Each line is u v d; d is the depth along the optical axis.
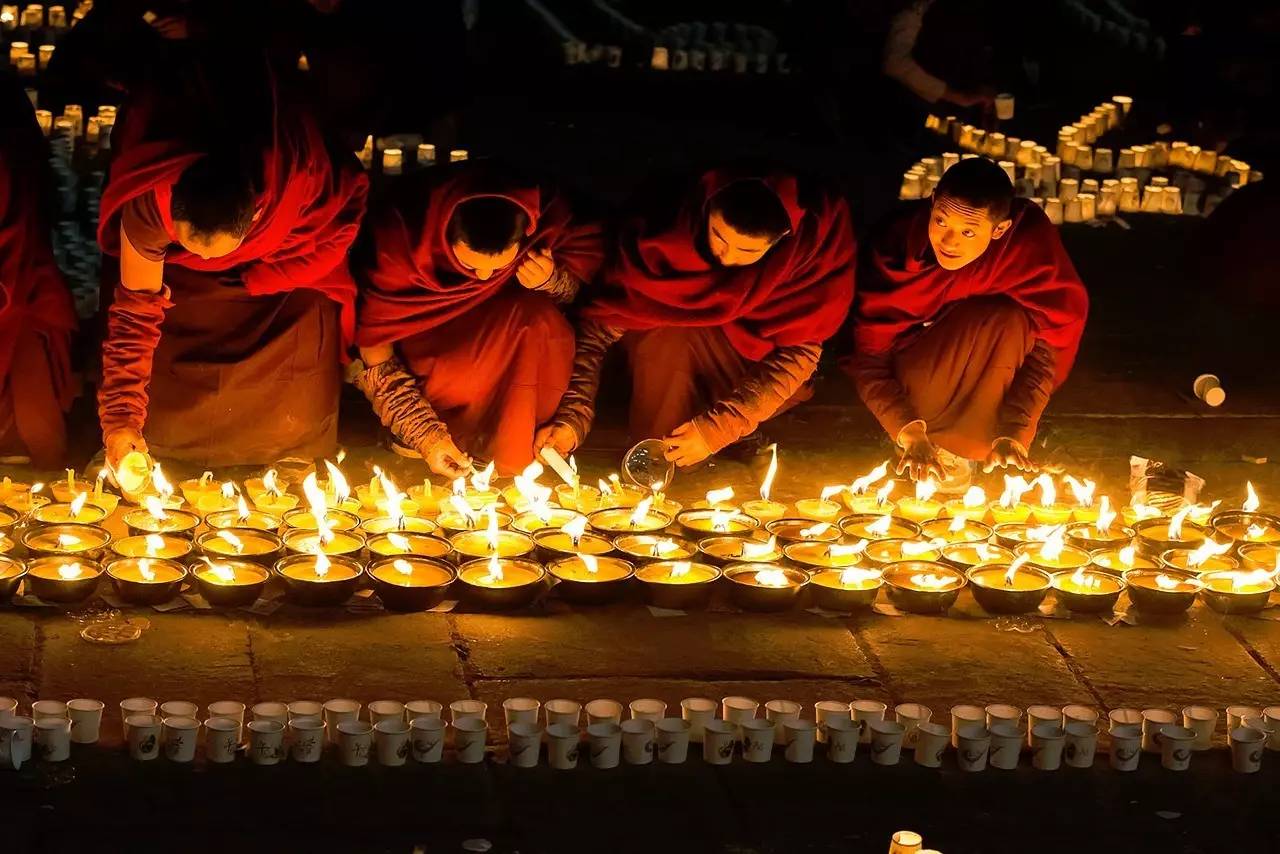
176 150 8.70
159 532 8.73
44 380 9.73
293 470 9.86
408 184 9.84
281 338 9.77
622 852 6.67
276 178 8.95
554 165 18.19
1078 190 17.98
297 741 7.05
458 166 9.73
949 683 8.14
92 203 14.38
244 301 9.76
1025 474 10.61
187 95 8.87
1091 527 9.67
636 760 7.27
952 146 20.50
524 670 7.99
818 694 7.97
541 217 9.86
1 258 9.45
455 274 9.68
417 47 17.12
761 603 8.63
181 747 7.00
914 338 10.41
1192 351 13.29
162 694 7.54
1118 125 21.02
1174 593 8.83
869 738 7.55
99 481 9.17
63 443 9.90
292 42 15.70
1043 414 11.87
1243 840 7.04
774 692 7.96
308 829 6.66
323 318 9.88
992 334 10.16
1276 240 14.26
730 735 7.29
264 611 8.31
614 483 9.90
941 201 9.62
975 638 8.57
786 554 9.09
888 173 18.98
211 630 8.09
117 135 8.98
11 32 20.80
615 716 7.45
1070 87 24.30
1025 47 24.39
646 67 22.70
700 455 9.89
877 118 20.33
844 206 9.93
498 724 7.50
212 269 9.44
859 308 10.34
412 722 7.17
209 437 9.88
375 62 16.80
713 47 23.03
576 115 21.09
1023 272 10.18
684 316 9.92
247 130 8.84
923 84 20.09
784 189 9.55
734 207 9.27
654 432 10.30
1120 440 11.50
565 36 22.92
